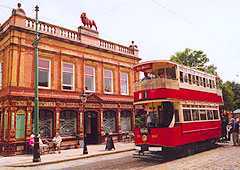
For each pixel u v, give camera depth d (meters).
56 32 21.58
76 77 22.59
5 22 20.36
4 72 19.55
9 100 17.91
